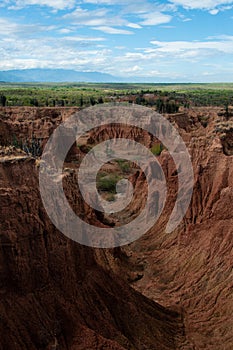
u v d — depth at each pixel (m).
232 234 44.06
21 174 31.50
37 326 28.16
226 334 35.88
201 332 36.44
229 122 73.50
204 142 60.84
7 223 28.53
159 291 43.34
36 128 86.00
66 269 31.95
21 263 28.78
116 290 36.16
